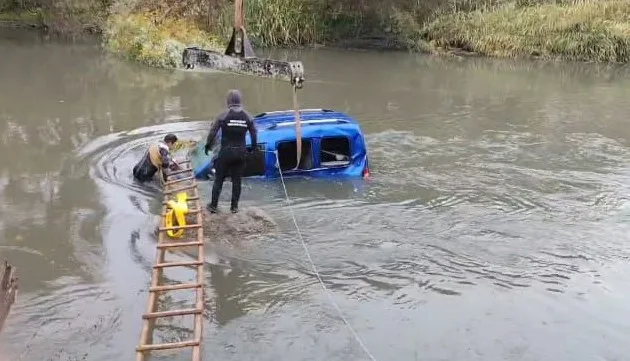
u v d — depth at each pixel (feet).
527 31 85.66
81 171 31.12
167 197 25.54
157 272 19.61
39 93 49.16
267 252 22.97
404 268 22.08
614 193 30.17
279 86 55.57
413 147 37.60
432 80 63.72
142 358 15.43
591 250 23.75
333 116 32.24
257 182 29.71
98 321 18.33
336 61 75.41
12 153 33.76
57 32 85.87
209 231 24.18
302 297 20.03
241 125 24.89
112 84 53.57
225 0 78.95
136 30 65.98
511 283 21.17
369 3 88.89
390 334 18.10
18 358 16.52
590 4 87.56
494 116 47.32
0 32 84.94
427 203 28.30
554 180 31.99
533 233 25.23
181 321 18.47
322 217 26.27
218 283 20.74
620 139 40.93
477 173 32.83
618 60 81.87
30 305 19.02
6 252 22.35
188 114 43.73
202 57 28.40
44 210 26.18
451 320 18.88
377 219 26.25
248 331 18.06
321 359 16.84
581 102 53.78
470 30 88.02
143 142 36.40
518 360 17.01
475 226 25.79
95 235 23.95
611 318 19.11
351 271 21.79
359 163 31.19
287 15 86.22
